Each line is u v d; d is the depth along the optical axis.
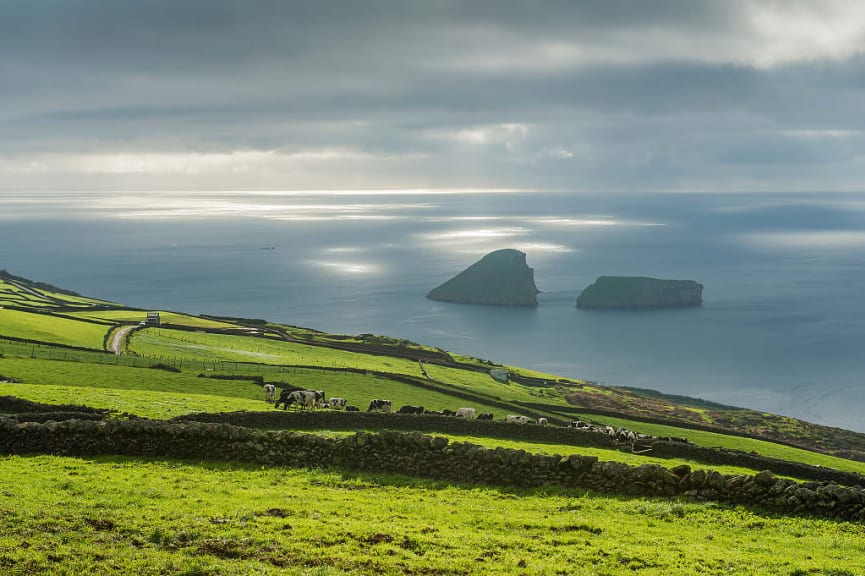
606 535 25.05
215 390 81.38
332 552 21.42
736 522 27.50
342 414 57.06
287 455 33.53
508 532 24.88
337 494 28.91
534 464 31.88
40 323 128.88
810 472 55.84
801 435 155.75
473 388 130.75
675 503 29.38
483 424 60.88
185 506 25.53
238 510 25.23
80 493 26.84
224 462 33.16
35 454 33.56
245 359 123.62
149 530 22.55
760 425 163.50
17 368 77.50
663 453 59.59
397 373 122.06
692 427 102.88
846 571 22.09
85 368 83.31
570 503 29.11
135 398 60.06
